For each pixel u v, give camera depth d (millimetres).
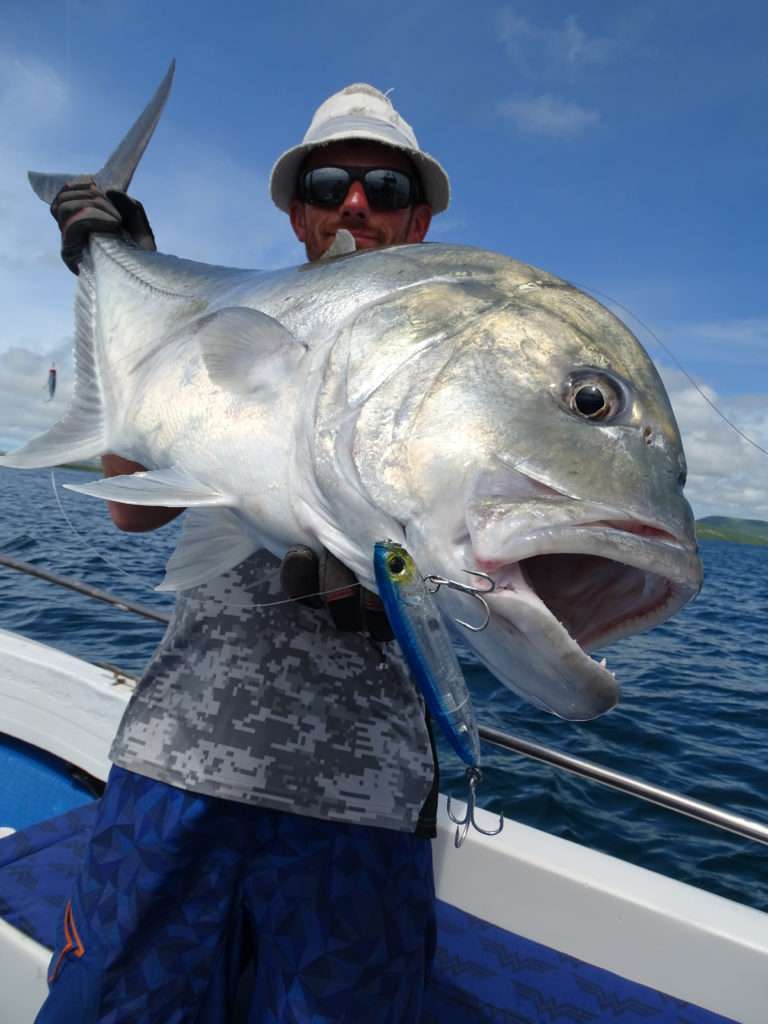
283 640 1521
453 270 1494
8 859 2234
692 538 1229
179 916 1431
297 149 2186
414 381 1355
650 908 2090
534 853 2264
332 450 1377
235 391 1558
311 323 1528
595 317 1437
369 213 2104
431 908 1633
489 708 5320
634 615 1276
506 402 1300
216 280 2006
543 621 1108
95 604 6926
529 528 1154
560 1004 1996
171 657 1562
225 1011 1515
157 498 1483
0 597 7125
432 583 1224
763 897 3457
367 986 1444
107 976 1405
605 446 1256
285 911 1433
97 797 2900
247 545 1597
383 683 1571
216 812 1434
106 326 2188
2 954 1922
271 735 1457
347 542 1388
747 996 1980
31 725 3080
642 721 5664
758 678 7629
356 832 1488
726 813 1962
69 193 2426
